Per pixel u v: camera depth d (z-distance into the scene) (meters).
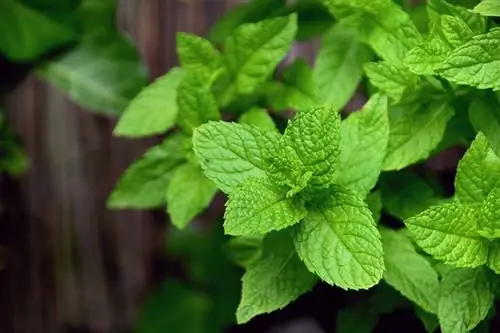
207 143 0.66
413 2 0.81
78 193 0.95
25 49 0.83
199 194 0.71
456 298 0.66
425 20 0.73
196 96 0.70
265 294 0.67
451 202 0.68
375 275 0.63
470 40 0.65
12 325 0.96
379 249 0.64
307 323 0.86
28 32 0.83
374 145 0.67
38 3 0.83
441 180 0.77
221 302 0.92
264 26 0.71
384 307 0.73
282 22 0.71
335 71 0.72
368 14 0.70
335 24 0.73
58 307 0.96
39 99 0.93
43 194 0.94
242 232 0.64
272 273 0.67
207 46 0.71
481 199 0.66
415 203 0.71
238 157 0.66
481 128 0.68
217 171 0.66
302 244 0.65
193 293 0.94
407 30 0.69
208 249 0.92
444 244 0.65
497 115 0.68
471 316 0.66
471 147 0.65
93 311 0.96
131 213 0.95
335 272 0.64
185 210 0.71
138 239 0.96
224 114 0.74
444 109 0.69
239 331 0.90
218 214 0.94
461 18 0.68
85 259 0.96
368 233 0.64
